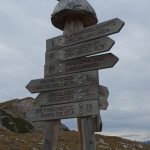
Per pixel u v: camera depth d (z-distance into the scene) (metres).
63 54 12.34
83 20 12.80
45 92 12.42
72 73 12.00
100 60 11.48
